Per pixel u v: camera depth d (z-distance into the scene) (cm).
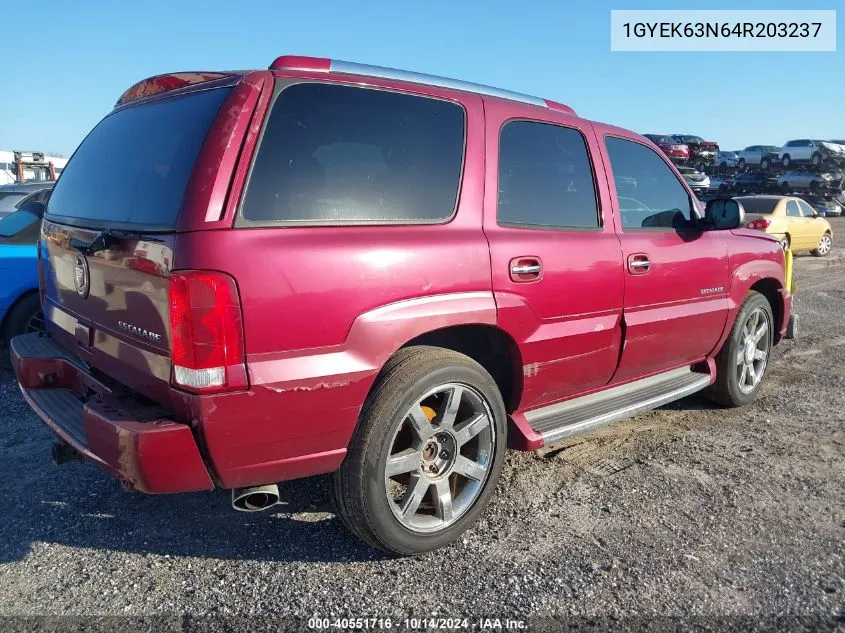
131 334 264
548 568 292
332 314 257
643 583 281
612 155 399
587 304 356
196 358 233
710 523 331
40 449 417
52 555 301
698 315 438
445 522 304
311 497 358
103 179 312
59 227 330
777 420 486
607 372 386
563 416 367
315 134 269
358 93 286
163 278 239
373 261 268
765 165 3672
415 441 291
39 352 336
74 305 316
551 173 355
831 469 398
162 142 278
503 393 348
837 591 277
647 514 340
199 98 275
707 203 441
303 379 252
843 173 3319
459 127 316
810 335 788
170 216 246
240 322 238
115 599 269
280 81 266
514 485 373
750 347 510
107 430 243
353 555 303
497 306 310
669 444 436
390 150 290
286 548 308
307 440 260
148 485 237
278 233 249
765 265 509
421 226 291
